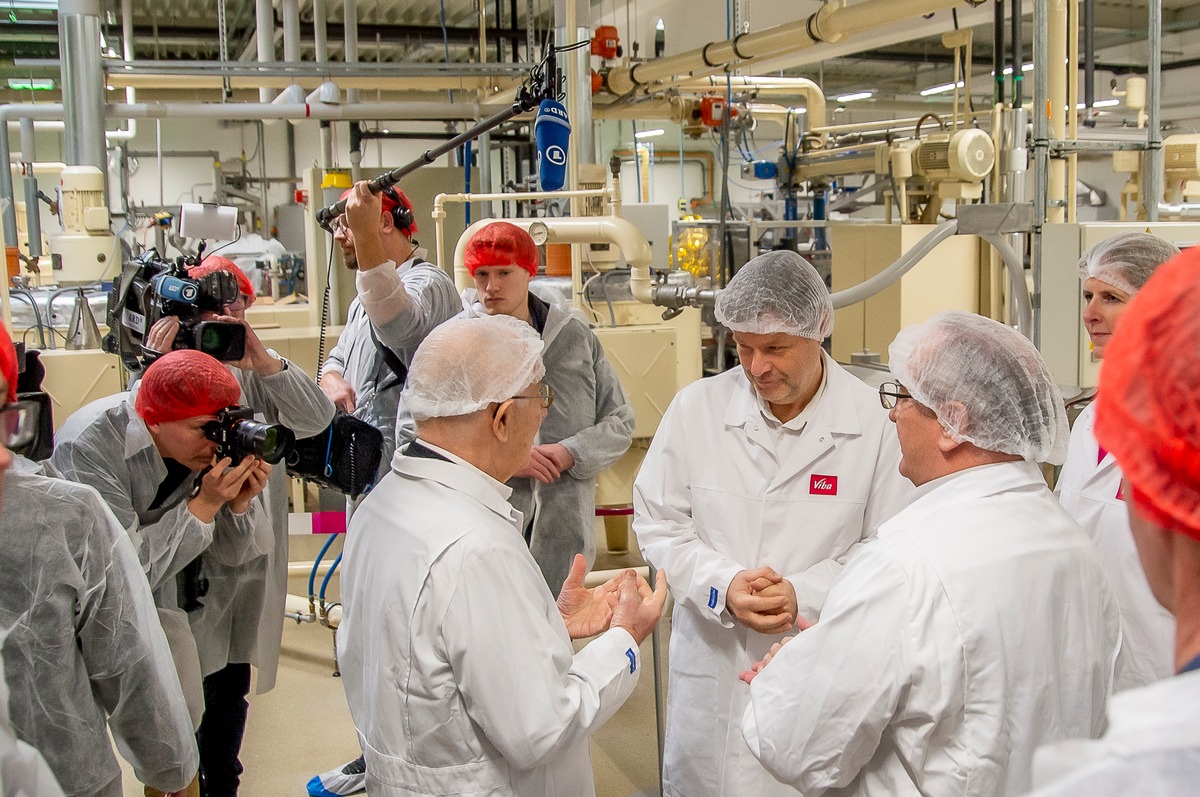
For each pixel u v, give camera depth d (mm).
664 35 5855
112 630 1250
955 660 1081
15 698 1147
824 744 1148
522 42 6512
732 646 1692
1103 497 1715
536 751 1143
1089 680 1144
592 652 1298
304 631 3572
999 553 1118
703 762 1718
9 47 7523
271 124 10773
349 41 5227
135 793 2492
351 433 1970
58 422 3389
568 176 3270
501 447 1284
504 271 2090
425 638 1160
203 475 1594
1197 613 588
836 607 1161
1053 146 2312
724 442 1782
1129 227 2148
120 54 7129
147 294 1831
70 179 3754
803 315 1592
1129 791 508
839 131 5043
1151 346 590
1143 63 7297
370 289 2020
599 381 2307
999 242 2299
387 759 1203
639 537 1814
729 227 4785
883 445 1702
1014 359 1170
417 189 5109
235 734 2135
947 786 1102
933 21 5141
